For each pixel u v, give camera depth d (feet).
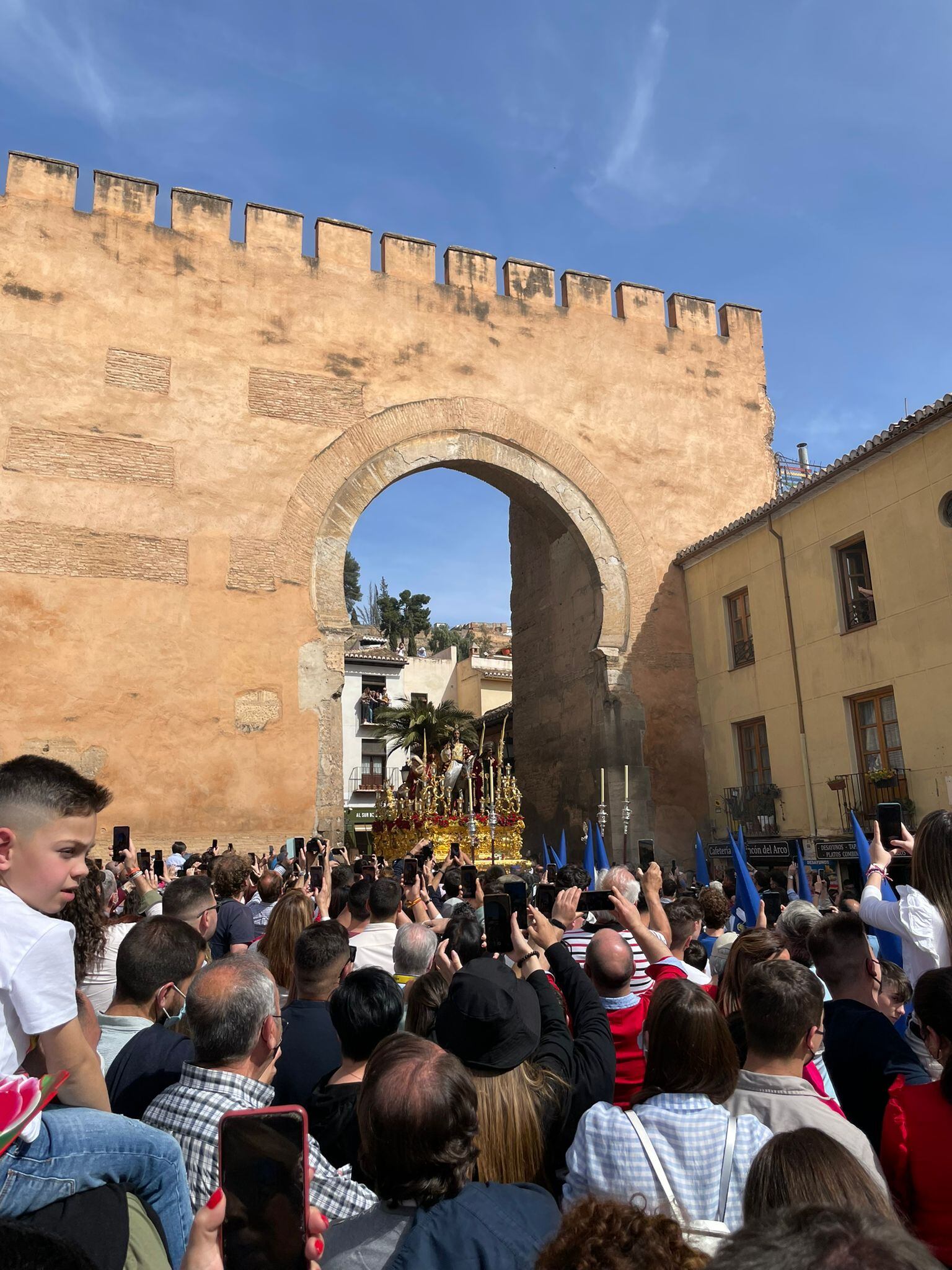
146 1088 12.05
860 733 60.34
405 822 66.90
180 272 65.05
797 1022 10.51
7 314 59.82
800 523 65.31
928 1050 10.54
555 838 78.28
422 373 71.00
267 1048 11.07
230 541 63.10
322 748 63.21
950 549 53.52
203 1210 6.14
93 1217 7.88
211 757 60.18
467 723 142.00
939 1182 9.16
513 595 88.79
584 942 19.10
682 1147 9.04
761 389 83.66
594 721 73.61
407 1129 7.89
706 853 71.61
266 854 60.29
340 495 66.74
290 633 63.67
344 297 69.67
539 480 73.36
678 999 9.89
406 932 17.60
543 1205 8.09
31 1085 6.66
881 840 17.93
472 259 74.84
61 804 8.73
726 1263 4.54
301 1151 6.19
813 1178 6.81
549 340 76.13
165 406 62.90
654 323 80.69
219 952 24.61
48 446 59.41
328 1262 8.04
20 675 56.59
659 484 77.61
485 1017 10.05
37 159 62.49
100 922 10.95
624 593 74.43
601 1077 11.58
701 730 74.33
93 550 59.52
